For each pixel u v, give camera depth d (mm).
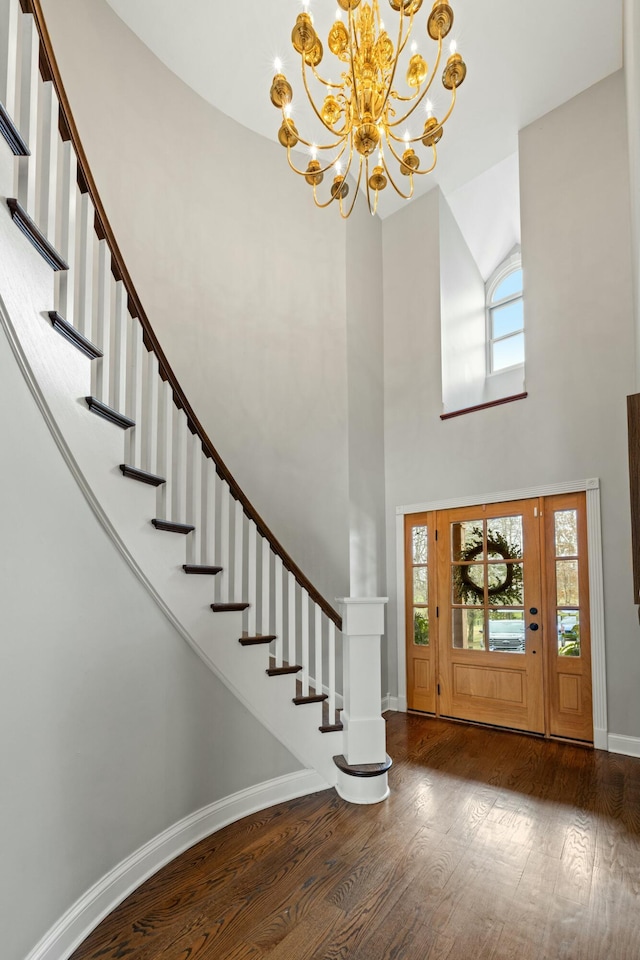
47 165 1899
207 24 4004
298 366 5062
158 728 2475
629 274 4184
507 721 4586
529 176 4895
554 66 4352
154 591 2463
